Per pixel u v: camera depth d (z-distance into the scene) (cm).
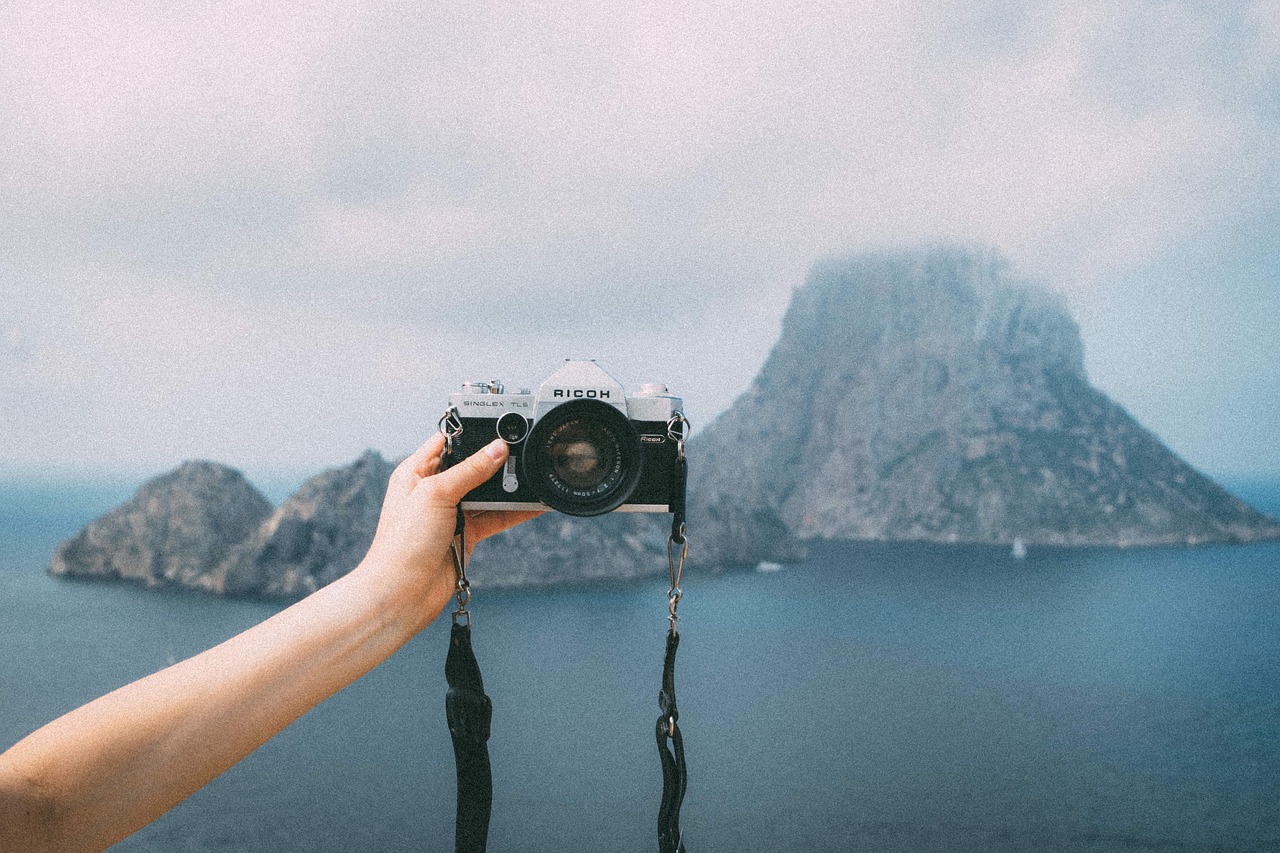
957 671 5709
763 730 4375
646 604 7925
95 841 68
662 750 123
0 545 10481
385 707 4772
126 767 69
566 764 3825
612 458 148
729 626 7119
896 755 4003
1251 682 5428
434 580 100
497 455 100
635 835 3064
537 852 2908
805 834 3086
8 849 61
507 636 6588
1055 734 4366
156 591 7669
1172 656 6234
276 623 84
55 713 4231
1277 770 3806
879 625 7225
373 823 3152
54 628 6184
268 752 4016
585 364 154
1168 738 4322
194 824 3119
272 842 2959
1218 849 2969
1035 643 6619
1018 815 3303
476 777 118
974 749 4112
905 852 2908
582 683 5238
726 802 3419
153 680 76
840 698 5006
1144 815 3300
